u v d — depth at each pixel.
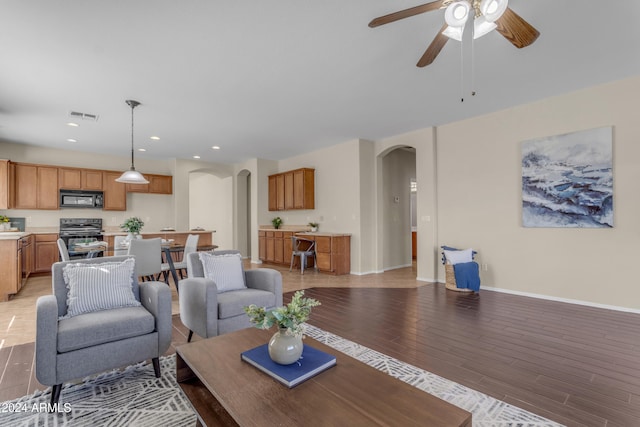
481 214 4.72
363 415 1.15
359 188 6.02
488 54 2.93
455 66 3.16
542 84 3.63
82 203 6.58
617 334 2.89
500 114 4.50
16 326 3.15
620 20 2.43
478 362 2.36
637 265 3.47
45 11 2.25
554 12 2.34
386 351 2.57
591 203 3.74
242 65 3.10
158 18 2.35
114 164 7.17
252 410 1.18
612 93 3.59
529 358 2.42
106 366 1.96
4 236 4.05
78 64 3.02
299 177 6.96
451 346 2.66
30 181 6.05
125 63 3.02
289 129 5.31
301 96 3.88
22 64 3.01
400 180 6.98
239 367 1.51
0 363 2.37
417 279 5.54
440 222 5.22
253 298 2.72
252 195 7.95
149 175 7.38
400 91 3.78
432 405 1.21
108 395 1.95
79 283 2.21
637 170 3.46
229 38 2.63
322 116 4.64
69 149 6.57
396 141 5.81
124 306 2.31
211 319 2.46
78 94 3.73
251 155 7.45
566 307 3.74
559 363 2.34
